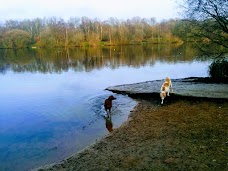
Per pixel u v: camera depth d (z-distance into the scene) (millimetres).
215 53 22969
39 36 110500
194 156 9195
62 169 9289
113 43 103250
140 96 19031
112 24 116750
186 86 20516
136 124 13266
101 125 13828
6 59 58406
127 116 14945
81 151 10648
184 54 53219
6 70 39625
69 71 36312
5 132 13516
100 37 107625
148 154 9695
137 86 22266
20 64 47438
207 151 9477
